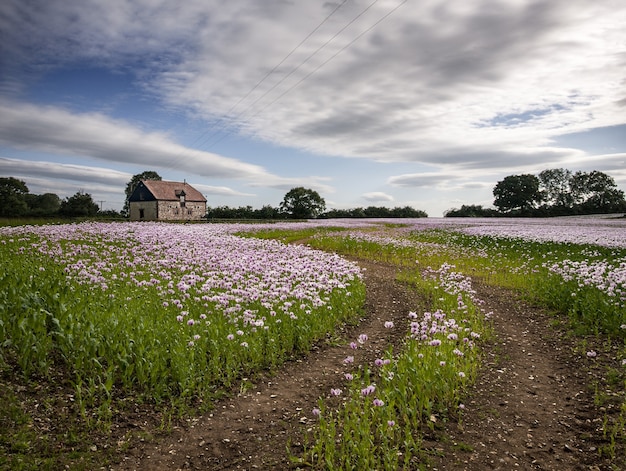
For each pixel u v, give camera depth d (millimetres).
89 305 8258
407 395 6363
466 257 23641
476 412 6297
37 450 4777
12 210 71938
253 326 8680
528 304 13445
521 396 6891
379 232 41750
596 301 11078
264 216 93000
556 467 4922
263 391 7012
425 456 5066
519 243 27406
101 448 5047
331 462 4730
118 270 13352
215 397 6645
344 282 13961
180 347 6996
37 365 6387
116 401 6086
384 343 9648
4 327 6629
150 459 4973
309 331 9422
